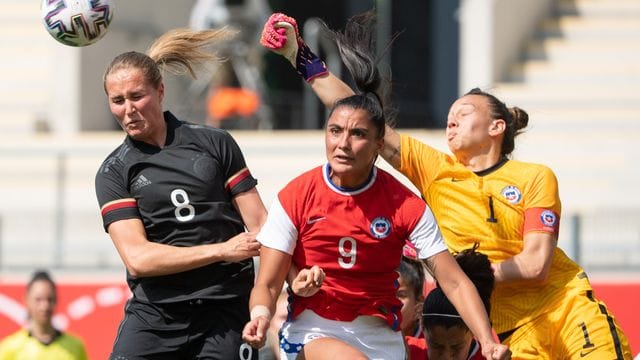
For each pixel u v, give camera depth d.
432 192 16.61
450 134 16.77
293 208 13.91
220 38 16.33
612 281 27.08
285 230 13.91
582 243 29.62
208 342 15.16
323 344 13.72
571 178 38.44
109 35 45.94
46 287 26.56
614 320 16.42
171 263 14.52
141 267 14.60
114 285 29.58
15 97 45.44
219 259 14.34
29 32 47.38
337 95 16.11
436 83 47.84
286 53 16.31
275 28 16.16
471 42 41.88
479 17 41.78
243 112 42.84
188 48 16.16
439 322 14.88
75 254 32.97
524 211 16.31
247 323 14.30
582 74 43.03
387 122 16.72
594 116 40.09
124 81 14.91
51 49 46.78
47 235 33.22
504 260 16.20
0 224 33.31
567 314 16.34
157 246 14.70
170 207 15.07
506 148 16.89
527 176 16.42
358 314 14.05
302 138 40.47
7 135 44.09
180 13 48.62
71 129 44.81
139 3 46.94
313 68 16.23
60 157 38.09
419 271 16.81
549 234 16.08
